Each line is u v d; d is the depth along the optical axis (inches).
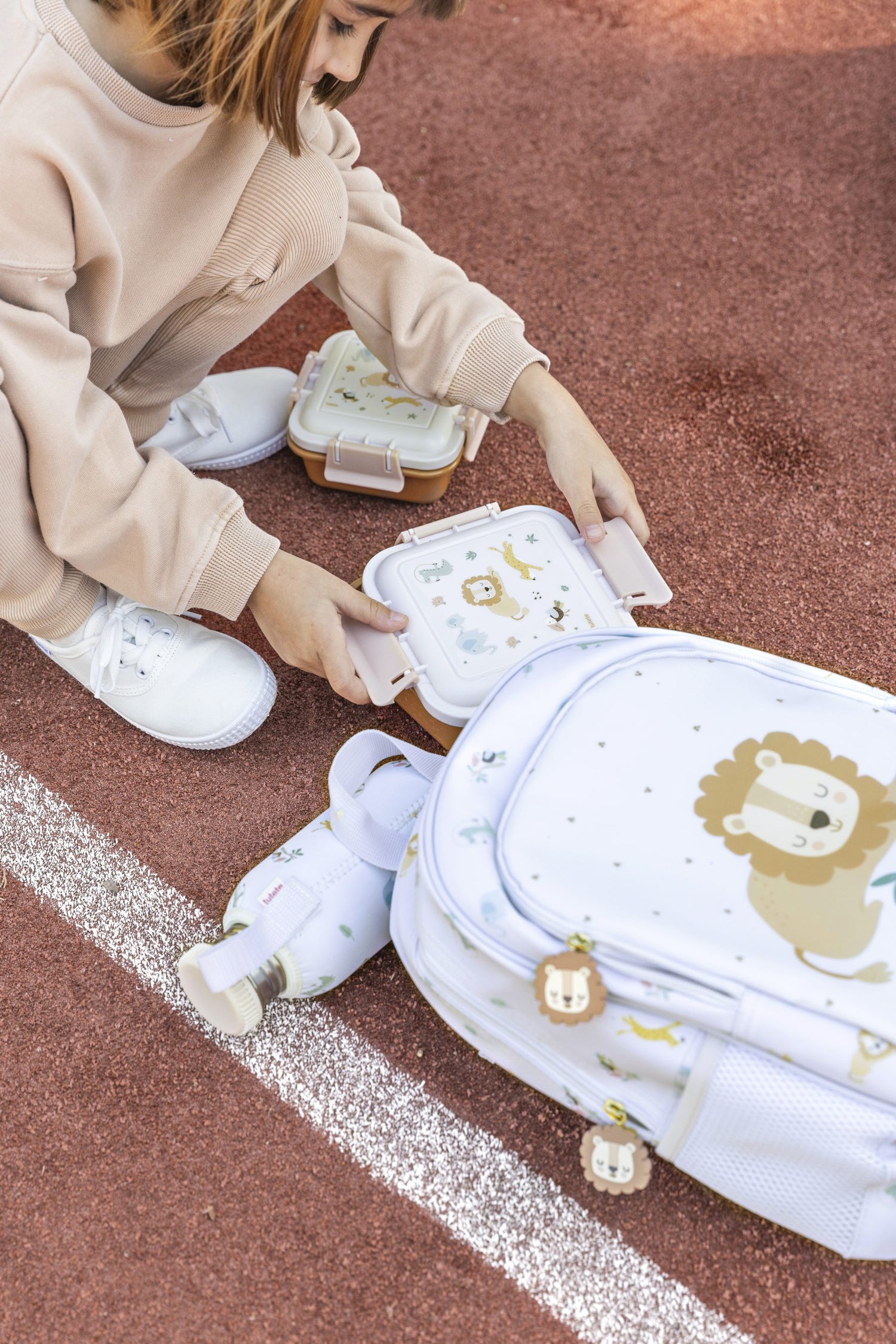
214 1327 29.0
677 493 47.3
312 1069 33.2
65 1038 33.8
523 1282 29.7
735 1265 30.2
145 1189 31.1
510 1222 30.7
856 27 68.5
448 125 62.0
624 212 58.1
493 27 67.5
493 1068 33.4
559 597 38.4
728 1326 29.2
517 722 31.2
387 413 44.5
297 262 36.5
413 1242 30.3
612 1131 29.0
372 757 34.8
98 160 28.2
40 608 34.4
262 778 39.4
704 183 59.6
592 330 53.1
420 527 40.0
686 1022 26.4
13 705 41.1
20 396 28.3
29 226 27.4
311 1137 32.0
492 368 39.0
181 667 37.2
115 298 31.8
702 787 29.5
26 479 30.3
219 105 27.5
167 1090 32.8
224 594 34.1
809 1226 28.1
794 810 29.1
